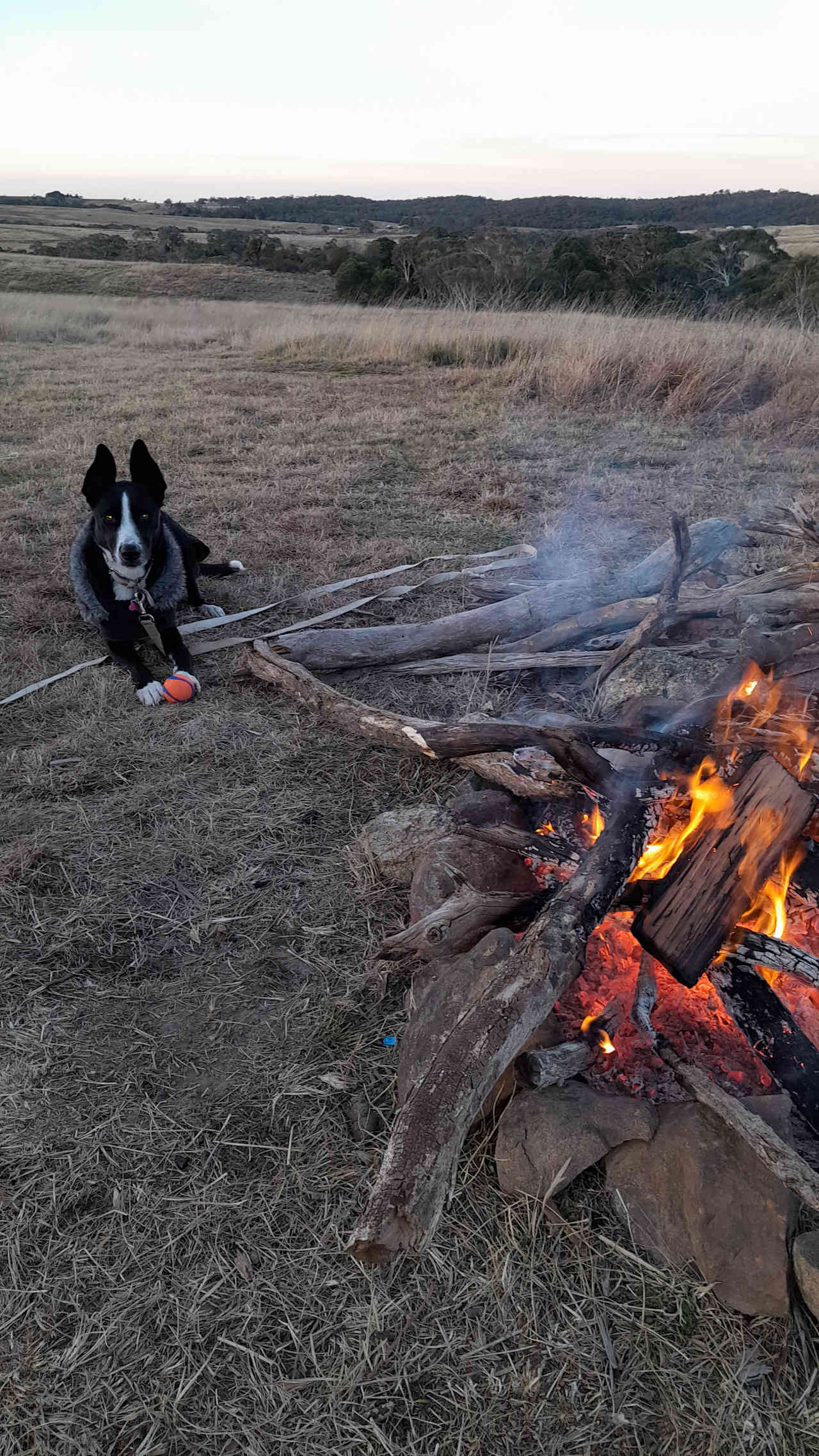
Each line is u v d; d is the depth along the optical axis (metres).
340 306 27.08
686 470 7.92
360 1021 2.51
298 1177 2.07
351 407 10.80
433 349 13.92
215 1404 1.67
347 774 3.66
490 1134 2.13
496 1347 1.75
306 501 7.31
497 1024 1.98
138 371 13.88
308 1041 2.44
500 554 6.05
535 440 9.15
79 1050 2.42
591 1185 2.02
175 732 4.00
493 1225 1.96
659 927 2.30
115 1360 1.73
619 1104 2.06
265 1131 2.19
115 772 3.69
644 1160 1.98
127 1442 1.62
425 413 10.35
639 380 10.95
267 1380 1.70
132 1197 2.03
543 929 2.20
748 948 2.29
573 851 2.76
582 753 2.75
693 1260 1.86
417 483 7.84
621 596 4.57
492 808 3.10
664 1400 1.66
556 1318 1.79
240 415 10.37
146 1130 2.19
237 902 2.97
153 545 4.48
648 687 3.73
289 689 4.07
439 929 2.48
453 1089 1.86
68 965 2.71
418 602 5.39
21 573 5.82
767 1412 1.64
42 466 8.35
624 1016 2.39
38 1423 1.64
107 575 4.48
